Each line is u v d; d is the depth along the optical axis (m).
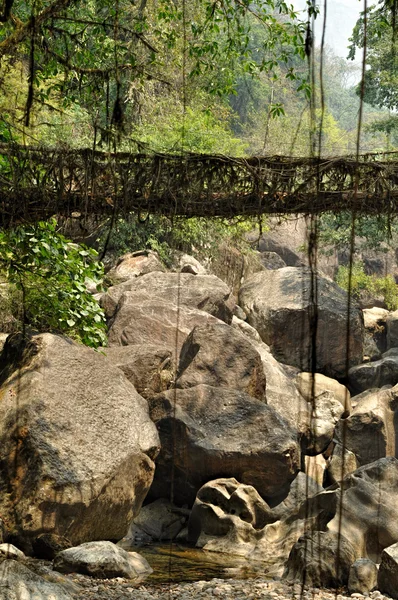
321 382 18.75
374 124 21.19
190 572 10.32
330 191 7.29
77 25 9.84
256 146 26.80
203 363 15.77
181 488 13.29
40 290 11.66
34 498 9.77
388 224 7.39
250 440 13.30
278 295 21.88
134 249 21.56
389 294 26.19
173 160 7.48
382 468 11.80
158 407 13.78
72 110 12.48
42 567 8.96
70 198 7.50
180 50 11.23
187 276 20.00
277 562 11.07
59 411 10.42
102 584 9.15
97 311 12.16
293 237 28.22
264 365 17.84
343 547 9.85
